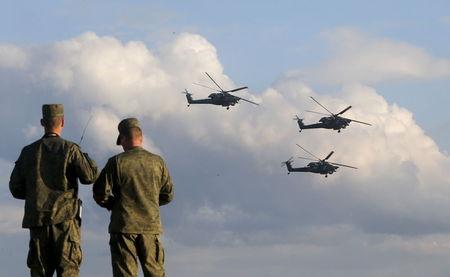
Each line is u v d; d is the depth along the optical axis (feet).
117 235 60.39
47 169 59.57
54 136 60.64
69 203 59.57
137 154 61.00
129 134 61.46
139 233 60.08
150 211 60.64
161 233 61.41
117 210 60.39
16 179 60.49
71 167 59.72
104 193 60.23
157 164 61.46
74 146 60.03
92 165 60.18
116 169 60.29
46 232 59.31
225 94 488.02
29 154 60.13
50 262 60.13
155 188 61.21
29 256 60.13
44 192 59.36
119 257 60.29
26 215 59.47
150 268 60.49
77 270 59.98
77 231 60.39
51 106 60.75
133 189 60.44
